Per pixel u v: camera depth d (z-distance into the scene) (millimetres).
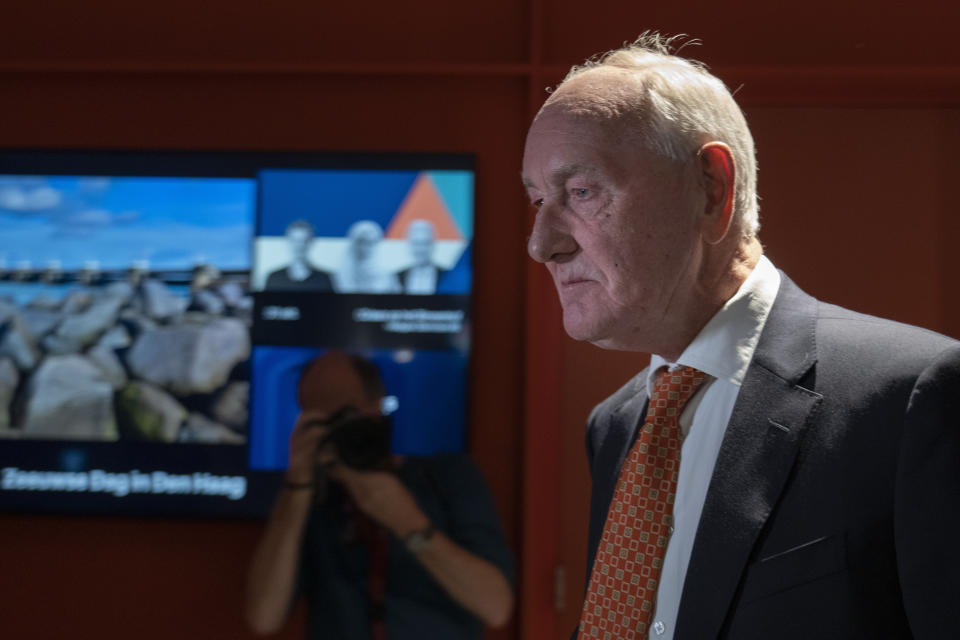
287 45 2404
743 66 2195
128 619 2328
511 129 2373
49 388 2307
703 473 740
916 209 2297
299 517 2059
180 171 2334
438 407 2277
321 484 2068
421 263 2303
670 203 732
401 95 2385
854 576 633
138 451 2295
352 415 2111
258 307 2303
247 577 2125
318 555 2045
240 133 2396
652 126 729
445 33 2395
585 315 777
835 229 2303
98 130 2410
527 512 2166
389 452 2100
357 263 2307
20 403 2309
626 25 2344
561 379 2369
